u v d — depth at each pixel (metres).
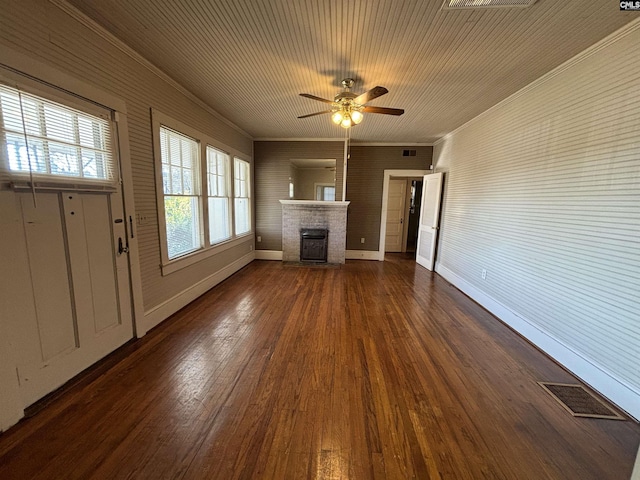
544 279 2.54
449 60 2.40
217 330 2.77
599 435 1.59
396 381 2.04
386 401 1.83
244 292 3.95
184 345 2.47
